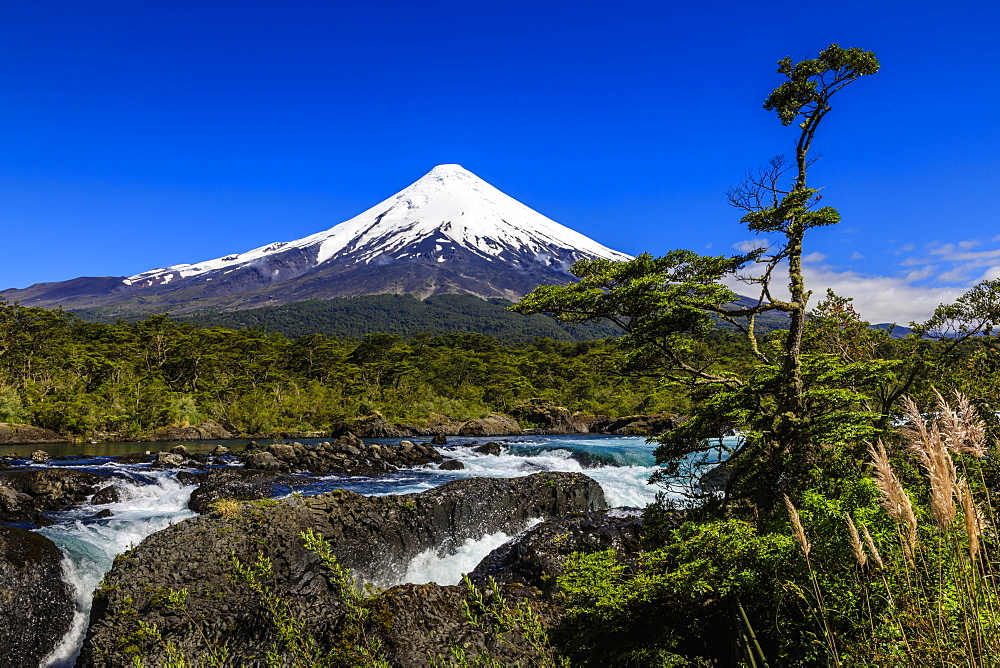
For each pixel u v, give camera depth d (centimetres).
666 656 497
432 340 10988
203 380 6266
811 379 928
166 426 4825
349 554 1106
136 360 6569
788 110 1060
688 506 888
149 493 1861
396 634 643
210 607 835
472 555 1310
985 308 1305
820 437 805
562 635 570
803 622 421
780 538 467
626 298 1000
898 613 316
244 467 2370
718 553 516
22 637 974
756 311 981
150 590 828
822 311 1473
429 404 6488
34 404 4512
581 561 639
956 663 265
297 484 2077
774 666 436
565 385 7681
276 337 9506
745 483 852
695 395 1127
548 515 1518
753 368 1034
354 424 4738
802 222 927
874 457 260
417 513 1262
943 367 1196
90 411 4550
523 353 10644
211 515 1042
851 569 397
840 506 441
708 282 1030
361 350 8200
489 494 1416
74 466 2306
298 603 711
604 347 8912
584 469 2706
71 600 1073
